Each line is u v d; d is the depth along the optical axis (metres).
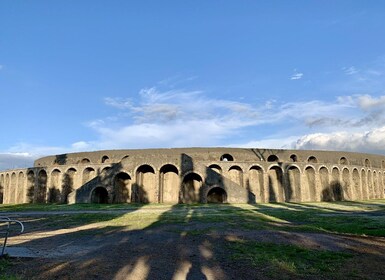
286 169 46.94
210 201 43.31
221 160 49.06
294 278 8.44
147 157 44.22
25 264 9.79
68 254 11.22
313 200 47.50
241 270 9.19
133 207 34.09
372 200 47.88
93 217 24.38
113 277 8.59
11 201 55.03
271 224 18.94
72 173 49.41
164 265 9.75
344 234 15.11
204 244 12.89
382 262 9.85
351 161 55.31
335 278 8.40
